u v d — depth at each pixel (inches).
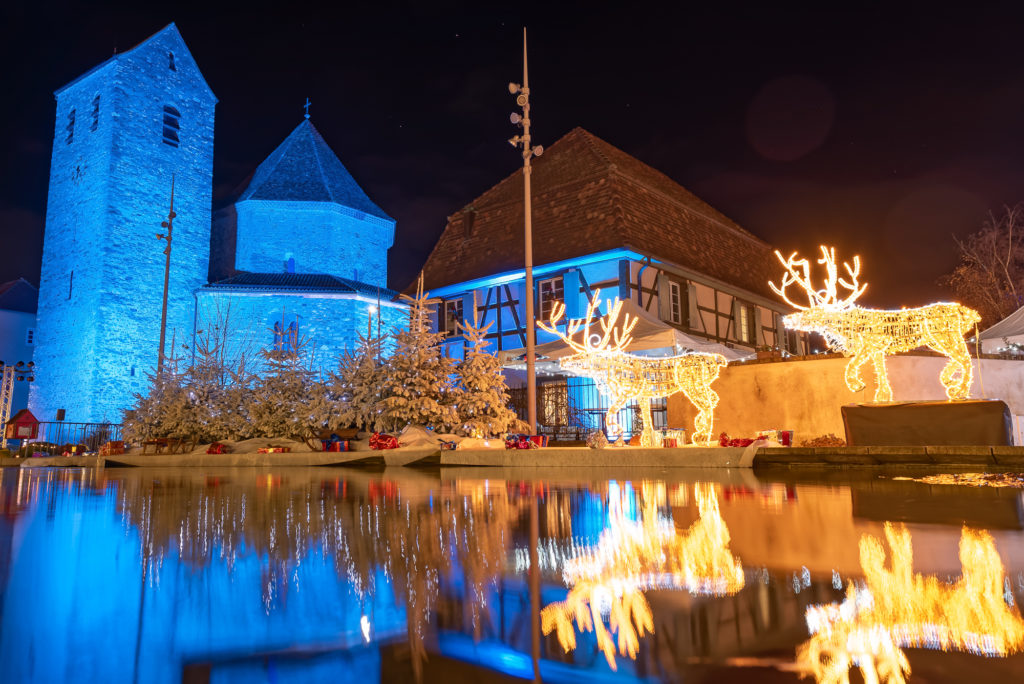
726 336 988.6
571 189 954.7
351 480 286.7
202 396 736.3
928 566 72.0
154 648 44.9
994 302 1128.2
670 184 1146.7
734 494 178.9
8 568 74.0
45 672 39.4
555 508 145.2
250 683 38.2
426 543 93.0
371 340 617.6
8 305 1286.9
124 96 1058.1
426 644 46.0
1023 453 279.6
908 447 306.5
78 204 1068.5
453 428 569.3
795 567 72.3
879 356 418.0
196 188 1130.0
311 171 1187.9
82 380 998.4
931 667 40.2
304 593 61.7
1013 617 51.1
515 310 936.9
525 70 564.7
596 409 743.1
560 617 52.9
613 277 839.1
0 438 957.8
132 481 300.7
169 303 1067.3
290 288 1016.2
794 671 39.6
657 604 56.6
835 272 423.2
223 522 121.0
